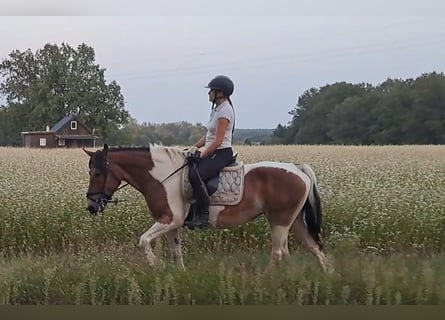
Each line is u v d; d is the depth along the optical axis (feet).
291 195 21.01
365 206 29.68
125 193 30.96
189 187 20.79
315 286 18.16
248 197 20.92
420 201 29.86
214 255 24.58
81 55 152.87
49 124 150.82
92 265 20.77
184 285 18.65
